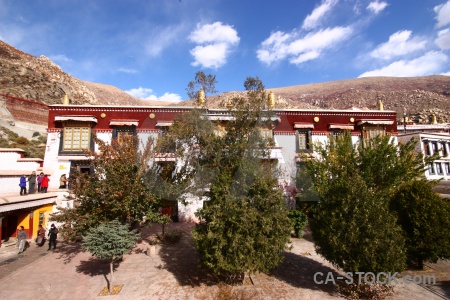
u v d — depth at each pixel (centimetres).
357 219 731
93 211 952
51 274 948
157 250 1180
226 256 743
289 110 1590
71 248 1252
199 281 873
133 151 1008
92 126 1588
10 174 1380
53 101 4188
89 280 895
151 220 1051
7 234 1349
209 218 765
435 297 755
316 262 1023
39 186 1460
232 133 691
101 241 802
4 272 967
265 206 727
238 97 770
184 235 1384
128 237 857
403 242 752
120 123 1562
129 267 998
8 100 3256
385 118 1712
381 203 759
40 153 2497
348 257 735
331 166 970
